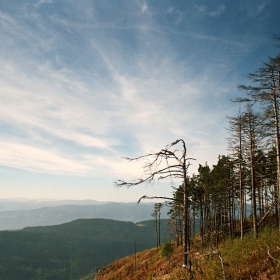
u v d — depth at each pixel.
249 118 18.55
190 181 29.55
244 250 9.88
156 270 29.22
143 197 8.86
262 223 28.56
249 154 19.27
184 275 9.01
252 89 13.95
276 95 13.52
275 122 14.65
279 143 15.05
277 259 7.43
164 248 33.62
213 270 8.05
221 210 33.81
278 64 13.10
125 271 42.44
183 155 9.12
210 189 28.36
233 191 28.98
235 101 14.48
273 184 24.23
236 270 7.77
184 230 9.36
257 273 7.26
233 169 23.73
